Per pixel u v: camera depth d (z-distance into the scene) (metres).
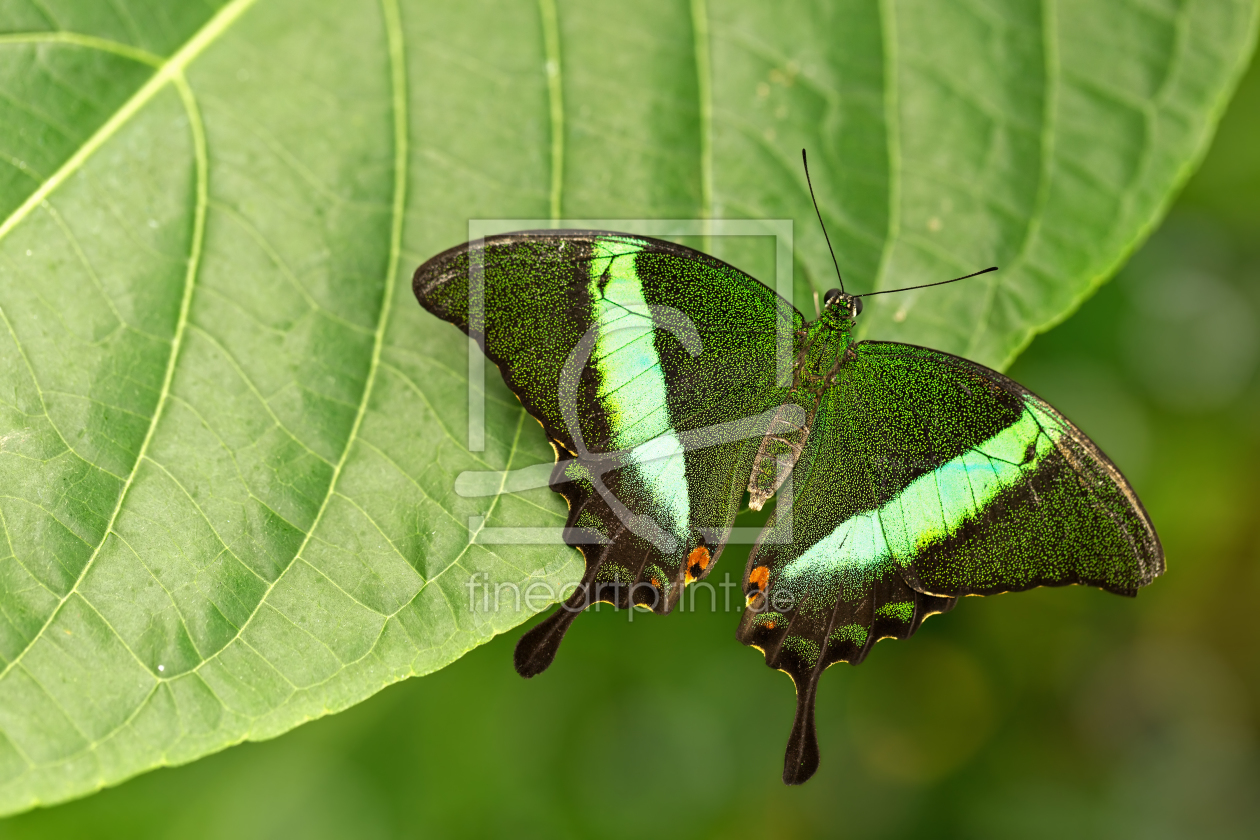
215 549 0.44
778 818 0.50
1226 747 0.53
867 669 0.51
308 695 0.44
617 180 0.45
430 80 0.45
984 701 0.51
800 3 0.45
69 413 0.44
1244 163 0.50
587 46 0.45
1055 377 0.50
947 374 0.45
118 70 0.44
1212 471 0.51
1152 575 0.44
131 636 0.44
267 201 0.44
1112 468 0.44
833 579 0.45
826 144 0.45
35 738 0.43
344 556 0.44
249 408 0.44
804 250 0.45
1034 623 0.51
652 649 0.50
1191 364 0.50
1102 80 0.45
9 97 0.44
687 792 0.50
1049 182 0.45
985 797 0.51
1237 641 0.52
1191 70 0.45
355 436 0.44
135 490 0.44
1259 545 0.51
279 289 0.44
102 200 0.44
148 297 0.44
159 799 0.49
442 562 0.44
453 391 0.44
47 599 0.43
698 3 0.45
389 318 0.44
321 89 0.45
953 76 0.45
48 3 0.44
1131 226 0.45
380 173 0.45
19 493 0.44
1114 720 0.52
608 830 0.50
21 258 0.44
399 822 0.49
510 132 0.45
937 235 0.45
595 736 0.50
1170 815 0.52
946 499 0.45
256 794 0.49
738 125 0.45
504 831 0.49
